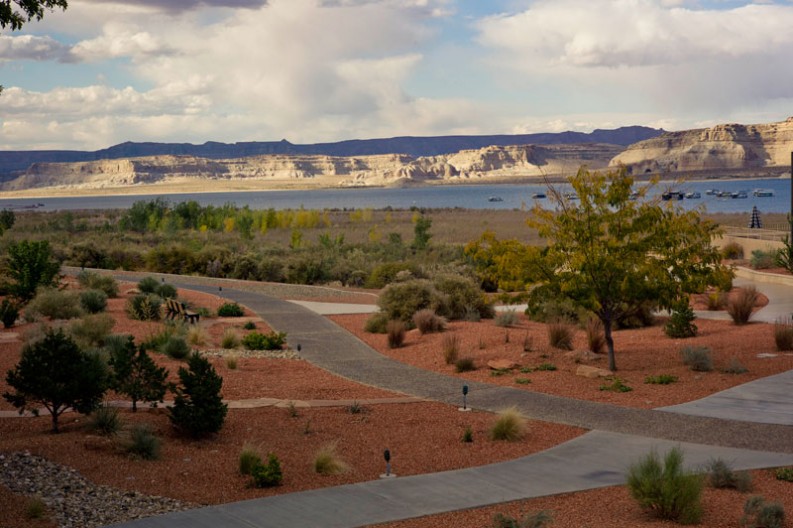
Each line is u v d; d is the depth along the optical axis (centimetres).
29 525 842
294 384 1744
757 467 1099
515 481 1048
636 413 1442
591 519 896
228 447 1215
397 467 1127
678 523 883
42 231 8950
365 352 2194
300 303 3275
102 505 927
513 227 10250
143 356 1372
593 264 1777
